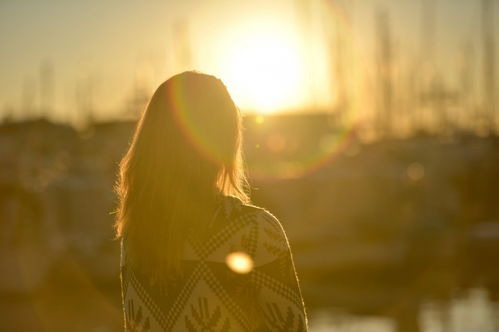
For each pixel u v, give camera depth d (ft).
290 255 7.51
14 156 115.34
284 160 152.87
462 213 169.27
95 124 163.63
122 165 8.13
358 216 135.95
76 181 117.80
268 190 132.57
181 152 7.64
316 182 137.28
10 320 79.56
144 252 7.72
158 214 7.63
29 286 99.45
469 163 187.11
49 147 133.39
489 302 90.33
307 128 164.96
